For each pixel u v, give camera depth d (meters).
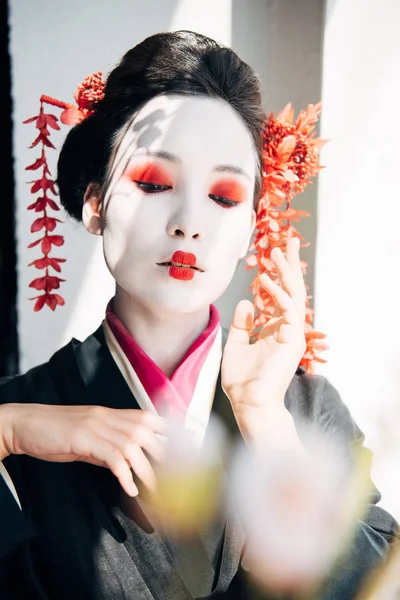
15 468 1.05
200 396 1.09
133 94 1.08
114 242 1.07
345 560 0.93
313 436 1.16
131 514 1.01
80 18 1.72
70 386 1.10
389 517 1.11
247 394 0.99
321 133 1.70
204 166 1.05
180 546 1.00
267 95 1.79
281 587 0.94
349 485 1.15
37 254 1.78
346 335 1.76
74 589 1.00
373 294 1.75
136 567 1.00
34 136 1.73
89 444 0.93
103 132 1.11
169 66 1.08
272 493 0.95
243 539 1.01
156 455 0.93
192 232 1.04
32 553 1.02
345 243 1.74
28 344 1.81
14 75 1.71
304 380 1.25
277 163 1.22
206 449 1.05
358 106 1.70
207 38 1.14
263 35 1.78
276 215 1.28
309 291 1.77
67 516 1.02
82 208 1.18
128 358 1.09
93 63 1.73
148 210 1.05
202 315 1.13
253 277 1.83
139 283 1.06
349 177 1.71
